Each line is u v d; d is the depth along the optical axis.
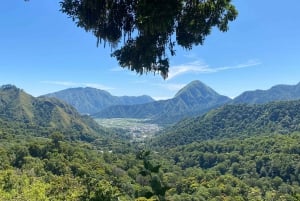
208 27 6.17
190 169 148.00
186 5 6.04
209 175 131.62
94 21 6.28
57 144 111.19
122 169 115.38
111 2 6.20
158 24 5.50
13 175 69.19
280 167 146.38
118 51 6.53
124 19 6.31
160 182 4.73
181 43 6.29
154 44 6.36
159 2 5.47
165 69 6.49
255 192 117.19
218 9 6.05
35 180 75.50
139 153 4.91
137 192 4.79
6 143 140.88
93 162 107.56
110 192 5.43
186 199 96.94
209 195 104.06
